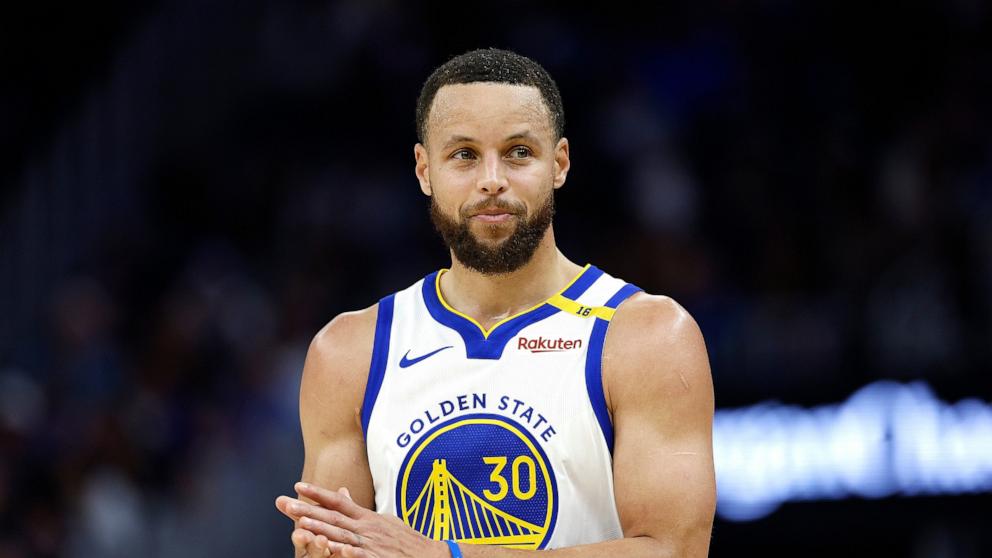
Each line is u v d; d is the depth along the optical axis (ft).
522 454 39.63
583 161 131.23
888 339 103.81
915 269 109.91
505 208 40.32
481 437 39.88
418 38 141.28
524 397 40.09
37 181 131.23
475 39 140.15
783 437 98.27
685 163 130.82
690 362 40.19
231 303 121.80
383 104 138.31
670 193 126.52
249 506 103.35
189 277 124.67
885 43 131.34
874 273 111.55
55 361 116.57
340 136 138.72
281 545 103.71
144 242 129.59
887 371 97.35
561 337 40.88
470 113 40.34
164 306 119.75
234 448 106.22
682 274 118.01
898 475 95.09
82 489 97.25
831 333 105.50
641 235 121.80
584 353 40.50
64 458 98.17
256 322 121.90
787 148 126.93
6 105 134.31
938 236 111.96
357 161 136.98
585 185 130.00
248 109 140.05
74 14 137.18
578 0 140.87
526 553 37.45
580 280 42.45
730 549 98.32
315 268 125.49
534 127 40.57
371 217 132.16
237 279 126.31
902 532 95.91
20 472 96.17
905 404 96.12
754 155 127.34
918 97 128.57
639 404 39.81
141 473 102.83
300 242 128.88
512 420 39.88
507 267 41.06
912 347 101.65
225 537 101.96
